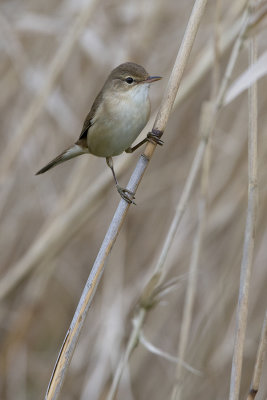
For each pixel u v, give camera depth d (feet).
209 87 32.30
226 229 30.48
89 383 28.60
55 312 36.86
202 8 18.20
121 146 23.40
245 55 30.66
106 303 31.58
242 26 20.95
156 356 31.30
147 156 18.62
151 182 33.47
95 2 27.89
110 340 29.27
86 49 30.09
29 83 31.01
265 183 27.89
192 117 33.01
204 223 23.66
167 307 31.17
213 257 30.63
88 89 33.06
